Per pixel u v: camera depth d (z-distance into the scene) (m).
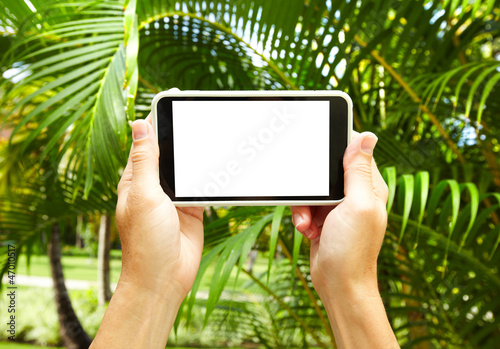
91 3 0.99
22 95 1.50
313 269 0.66
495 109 1.28
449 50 1.41
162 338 0.59
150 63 1.47
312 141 0.67
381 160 1.26
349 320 0.59
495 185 1.35
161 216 0.58
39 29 1.06
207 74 1.43
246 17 1.16
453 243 1.01
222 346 4.81
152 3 1.07
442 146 1.53
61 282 3.88
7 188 1.74
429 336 1.29
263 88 1.39
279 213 0.81
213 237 1.07
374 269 0.60
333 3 1.10
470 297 1.32
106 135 0.85
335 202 0.67
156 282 0.58
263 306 2.05
